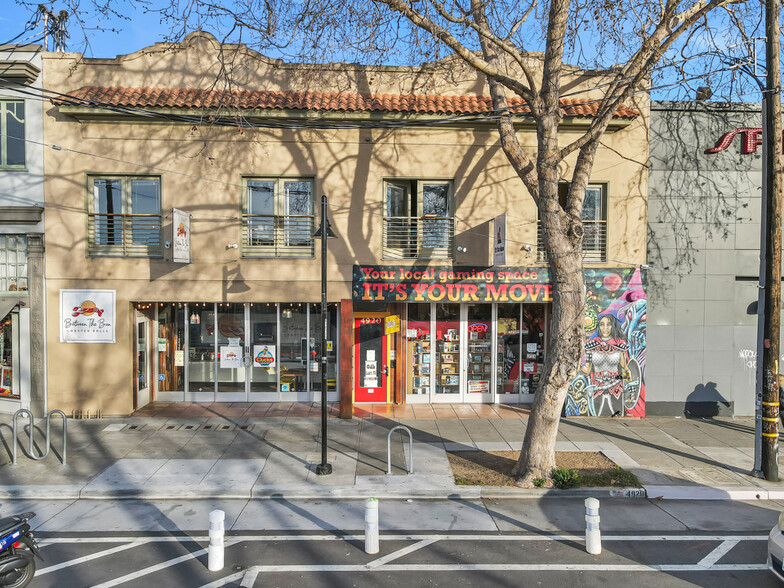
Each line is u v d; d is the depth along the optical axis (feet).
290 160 40.83
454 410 43.21
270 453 32.83
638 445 34.78
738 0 26.73
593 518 21.44
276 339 45.06
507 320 45.52
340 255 41.11
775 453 29.07
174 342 45.06
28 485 27.66
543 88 27.84
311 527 23.85
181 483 28.09
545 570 20.17
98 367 40.27
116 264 40.16
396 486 27.86
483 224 41.57
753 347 42.14
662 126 41.45
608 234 41.55
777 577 18.97
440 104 40.50
